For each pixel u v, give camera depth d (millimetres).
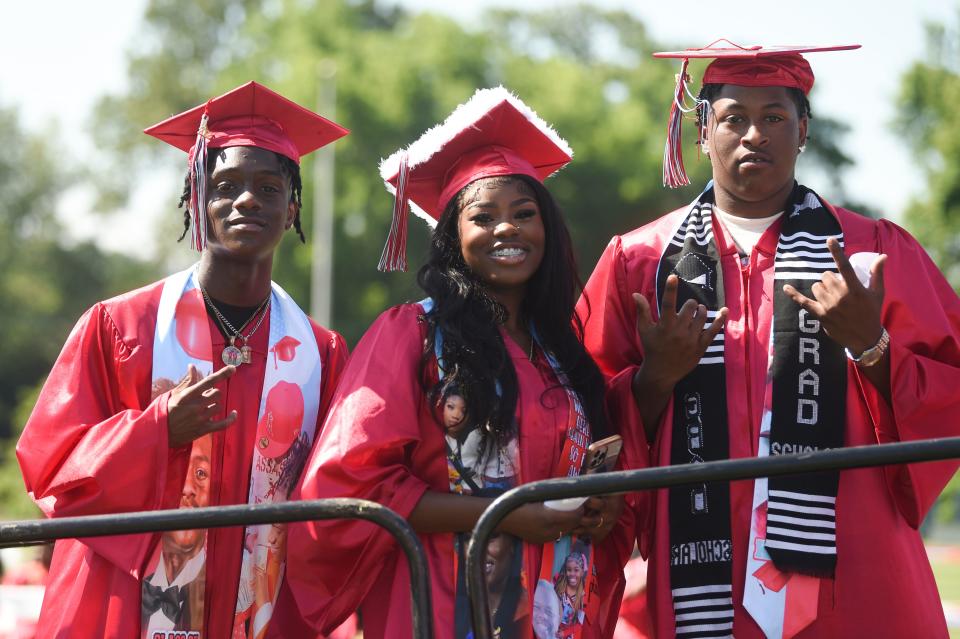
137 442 6691
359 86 56000
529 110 7105
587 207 58125
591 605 6887
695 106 7359
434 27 58719
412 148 7230
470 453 6500
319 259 52344
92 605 6906
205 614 7020
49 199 90812
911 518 6797
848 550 6711
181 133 7727
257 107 7492
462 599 6355
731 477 5020
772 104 7012
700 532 6859
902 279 6938
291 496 7305
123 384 7148
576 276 7109
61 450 6922
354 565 6461
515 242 6848
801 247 7035
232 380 7285
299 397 7391
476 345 6613
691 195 58188
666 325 6676
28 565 13297
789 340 6871
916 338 6840
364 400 6500
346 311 57188
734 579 6801
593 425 6883
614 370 7457
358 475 6379
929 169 44750
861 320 6453
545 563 6555
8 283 86875
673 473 5043
